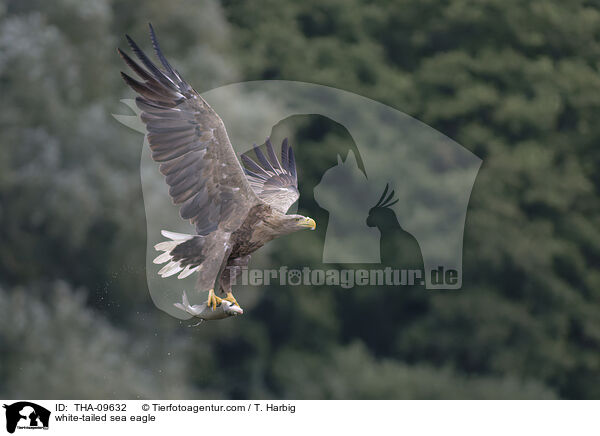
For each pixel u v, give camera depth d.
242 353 20.25
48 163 15.70
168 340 16.58
